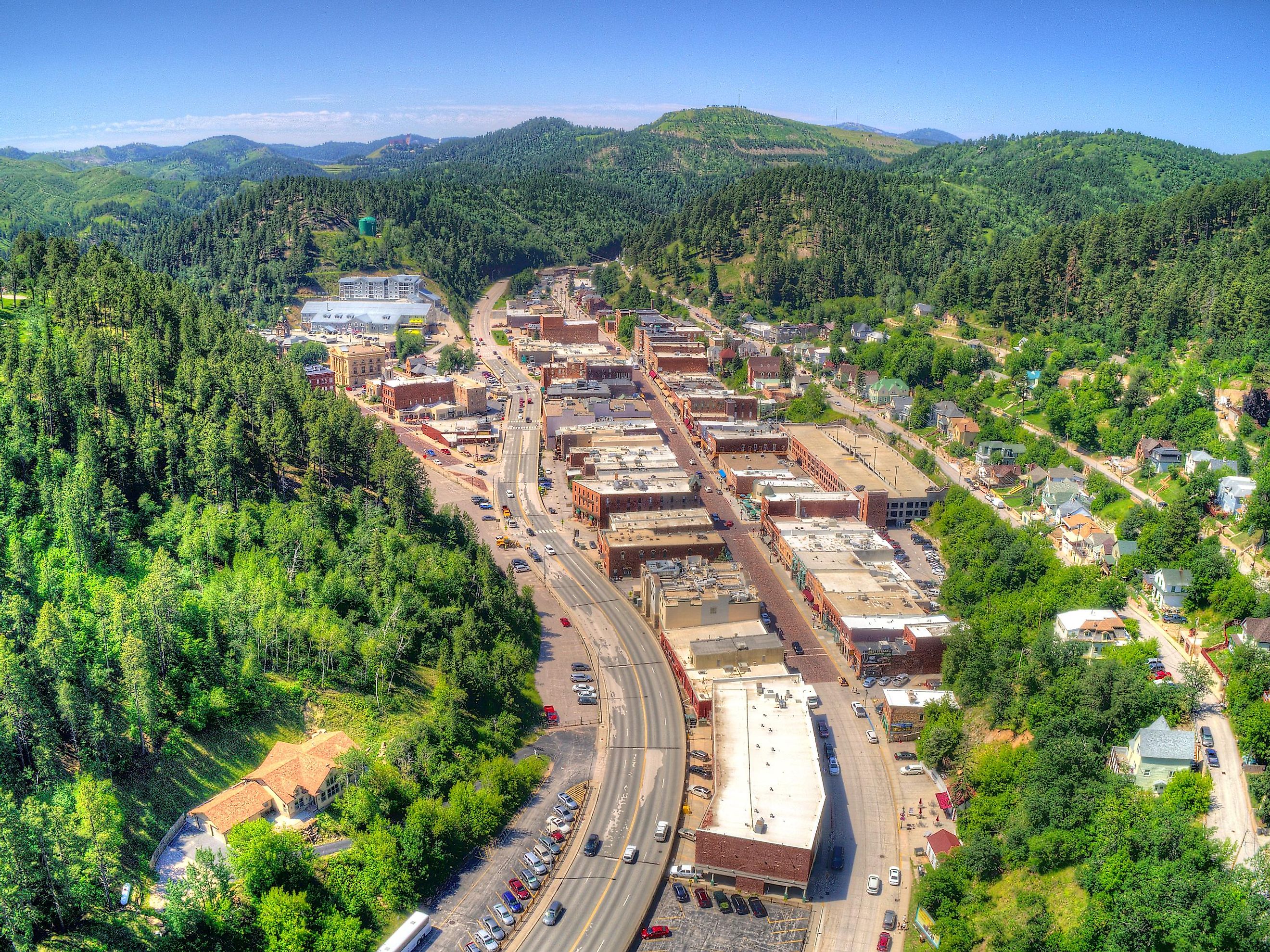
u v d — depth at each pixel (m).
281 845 180.50
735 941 187.00
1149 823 182.38
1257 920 158.25
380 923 183.75
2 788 181.00
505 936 184.00
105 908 167.50
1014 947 176.38
